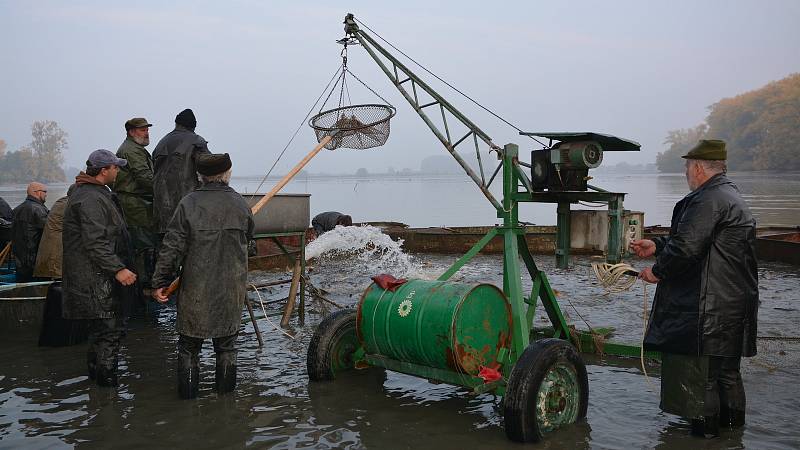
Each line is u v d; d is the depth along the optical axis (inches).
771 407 184.9
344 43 261.6
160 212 274.1
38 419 180.4
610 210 194.5
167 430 172.1
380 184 5438.0
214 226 191.0
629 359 241.4
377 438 165.9
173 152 271.4
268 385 210.5
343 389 205.8
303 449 159.2
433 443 162.4
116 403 193.6
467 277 460.1
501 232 209.3
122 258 212.7
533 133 197.3
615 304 349.4
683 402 162.6
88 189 203.2
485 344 181.0
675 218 173.0
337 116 292.0
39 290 293.3
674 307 162.4
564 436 165.9
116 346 209.9
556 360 166.2
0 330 282.4
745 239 158.1
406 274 478.0
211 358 247.3
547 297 229.9
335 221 655.8
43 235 289.6
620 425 173.5
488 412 185.3
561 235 205.9
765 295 364.2
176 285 197.5
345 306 354.0
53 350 258.4
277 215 299.4
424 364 187.3
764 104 5236.2
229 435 168.6
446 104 236.1
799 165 4795.8
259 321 315.6
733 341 157.8
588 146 190.9
